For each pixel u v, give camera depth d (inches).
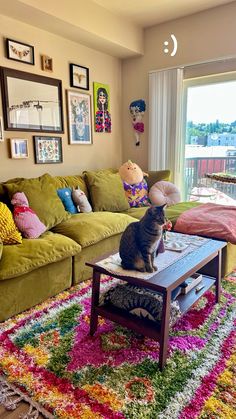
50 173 128.1
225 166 140.5
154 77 145.8
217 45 127.8
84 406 48.4
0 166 108.5
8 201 95.3
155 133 150.3
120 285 68.6
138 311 61.6
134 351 61.5
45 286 81.4
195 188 151.9
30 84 114.4
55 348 62.5
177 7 125.0
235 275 98.0
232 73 128.9
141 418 46.0
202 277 80.0
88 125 143.8
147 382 53.1
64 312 76.3
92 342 64.3
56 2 104.0
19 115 111.8
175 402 48.8
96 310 65.3
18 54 108.7
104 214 110.3
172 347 62.1
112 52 145.6
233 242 89.5
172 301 64.6
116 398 49.8
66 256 84.4
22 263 73.2
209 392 50.8
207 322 71.3
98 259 66.9
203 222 99.3
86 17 116.3
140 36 146.2
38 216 94.2
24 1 94.0
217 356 59.6
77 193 116.6
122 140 167.6
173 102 142.2
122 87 161.9
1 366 57.5
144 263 59.2
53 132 126.3
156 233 57.8
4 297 71.6
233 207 114.4
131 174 137.5
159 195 134.8
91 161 148.8
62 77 127.4
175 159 146.3
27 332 67.9
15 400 49.9
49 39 119.5
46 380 53.8
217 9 125.1
